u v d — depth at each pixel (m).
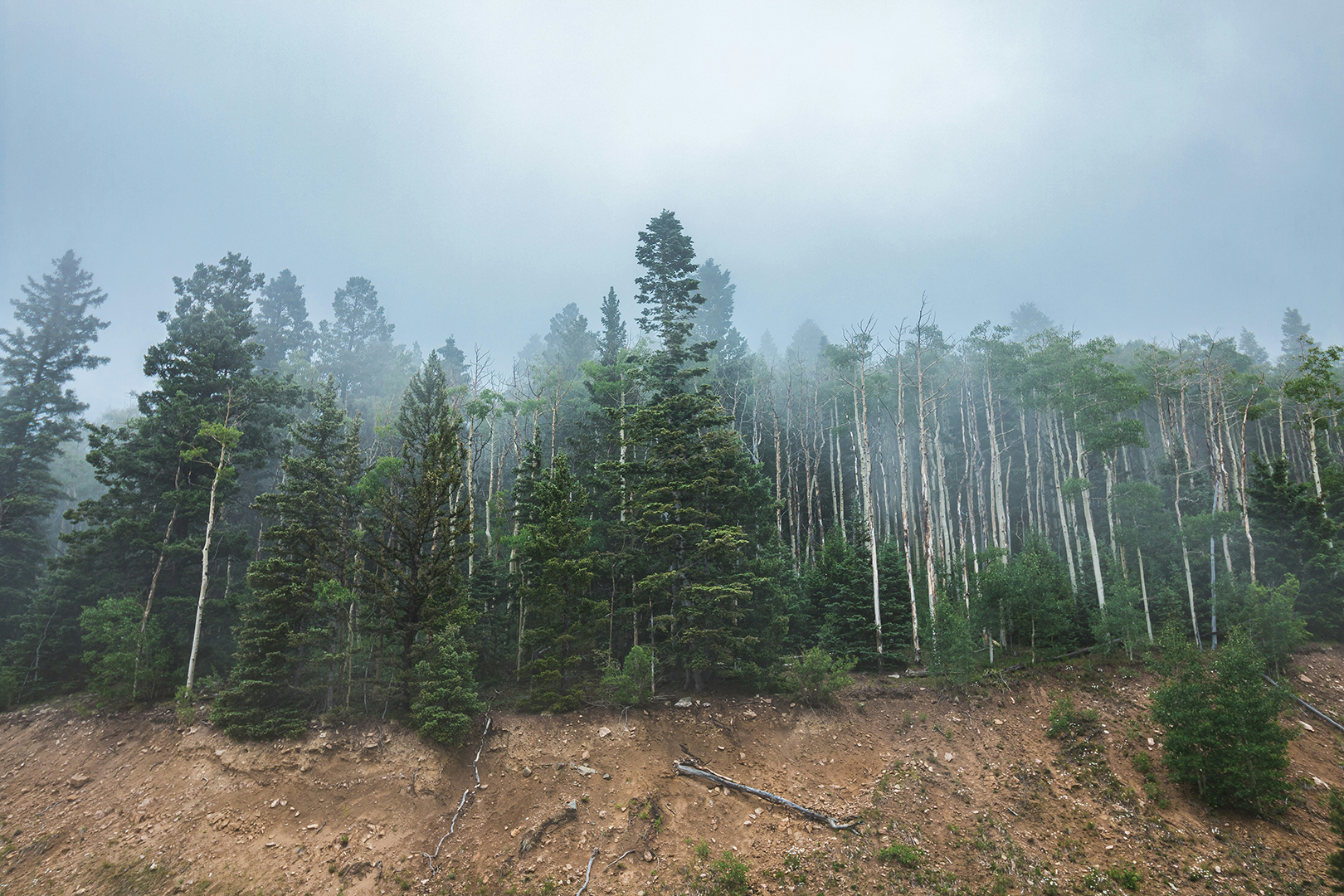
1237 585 27.38
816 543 43.94
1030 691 23.42
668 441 26.00
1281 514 28.52
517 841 17.06
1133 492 28.95
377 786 18.70
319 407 26.94
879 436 46.41
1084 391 30.95
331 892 15.79
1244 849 15.56
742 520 27.39
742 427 47.66
